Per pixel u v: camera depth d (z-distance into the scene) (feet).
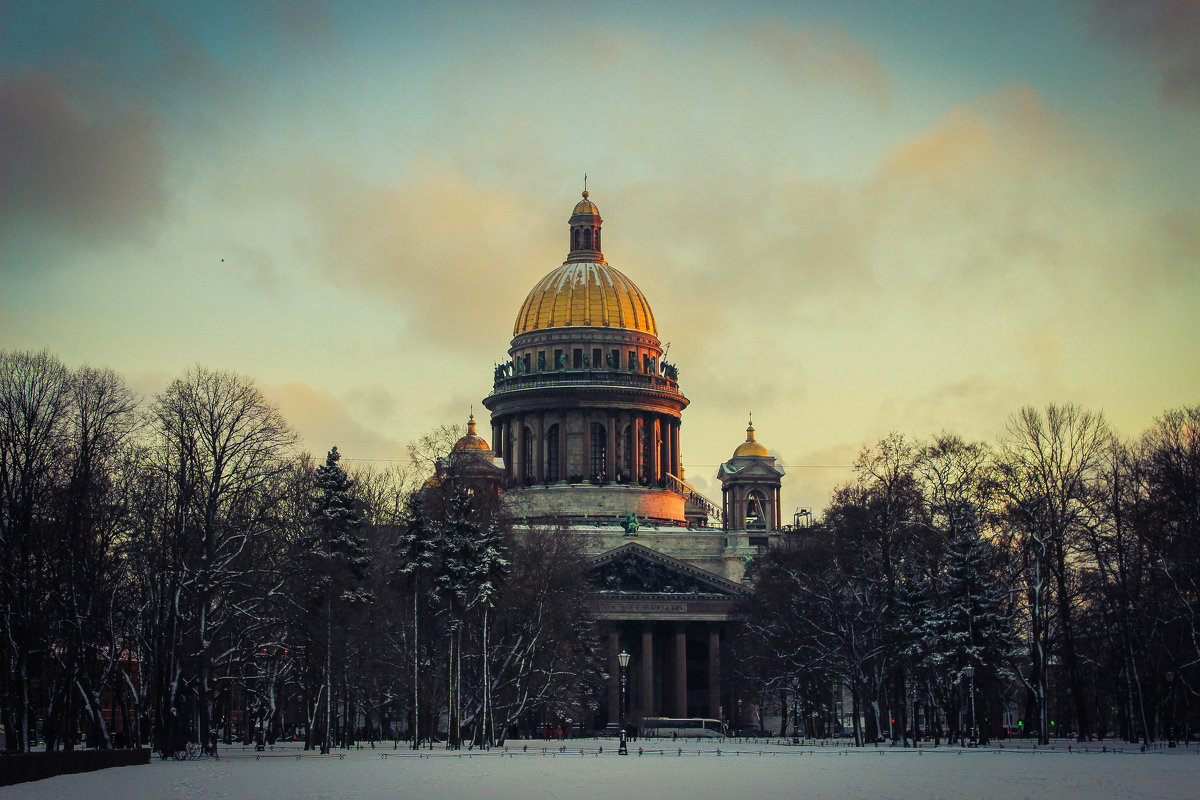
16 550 331.77
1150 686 448.65
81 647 329.31
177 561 337.52
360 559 396.78
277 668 456.45
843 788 224.53
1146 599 410.52
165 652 345.92
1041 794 207.00
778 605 555.69
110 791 217.77
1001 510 440.45
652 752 381.40
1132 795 204.13
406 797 206.49
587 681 620.90
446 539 425.28
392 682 479.41
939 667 416.46
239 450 355.56
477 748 419.74
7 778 231.30
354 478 526.98
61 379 360.28
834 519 490.49
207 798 202.90
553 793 216.54
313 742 445.78
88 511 340.80
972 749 386.52
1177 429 438.81
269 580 386.52
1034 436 430.20
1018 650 459.73
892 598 433.89
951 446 450.71
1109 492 425.69
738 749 405.59
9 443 333.83
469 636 460.55
